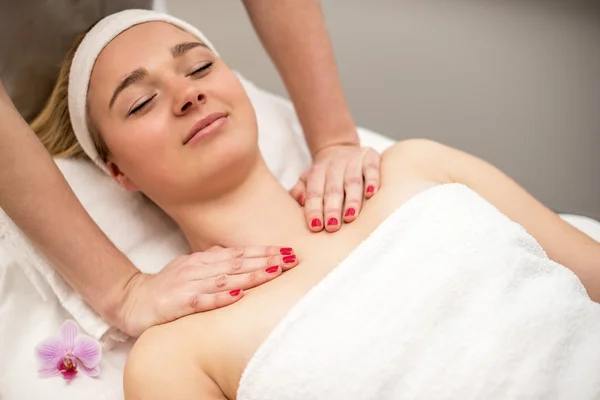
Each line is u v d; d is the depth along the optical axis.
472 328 0.84
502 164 1.84
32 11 1.10
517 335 0.83
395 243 0.92
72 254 0.95
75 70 1.06
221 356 0.88
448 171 1.09
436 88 1.92
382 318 0.84
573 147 1.79
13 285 1.08
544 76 1.87
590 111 1.81
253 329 0.88
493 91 1.88
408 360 0.82
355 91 1.96
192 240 1.09
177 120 0.98
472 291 0.87
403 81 1.94
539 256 0.96
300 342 0.84
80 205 0.98
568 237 1.06
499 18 1.95
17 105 1.20
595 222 1.30
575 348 0.86
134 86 1.00
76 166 1.20
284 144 1.33
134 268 1.01
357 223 0.99
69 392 0.98
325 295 0.87
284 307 0.89
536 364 0.81
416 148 1.10
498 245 0.91
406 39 1.95
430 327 0.84
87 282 0.97
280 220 1.03
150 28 1.06
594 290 1.05
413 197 0.97
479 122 1.87
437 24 1.95
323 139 1.21
